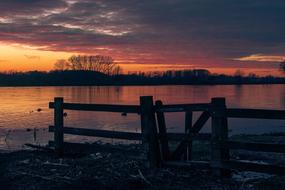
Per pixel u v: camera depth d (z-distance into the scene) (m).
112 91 139.50
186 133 9.33
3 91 140.62
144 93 118.00
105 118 42.47
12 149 18.36
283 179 8.62
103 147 10.66
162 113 9.77
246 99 82.81
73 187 8.33
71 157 11.55
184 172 9.20
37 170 9.77
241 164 8.45
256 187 8.08
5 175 9.47
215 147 8.76
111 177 8.91
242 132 28.09
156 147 9.77
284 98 86.94
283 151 7.91
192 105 9.12
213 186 8.20
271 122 36.41
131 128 31.94
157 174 9.09
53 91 138.25
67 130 11.47
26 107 60.44
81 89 165.00
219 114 8.67
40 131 28.98
